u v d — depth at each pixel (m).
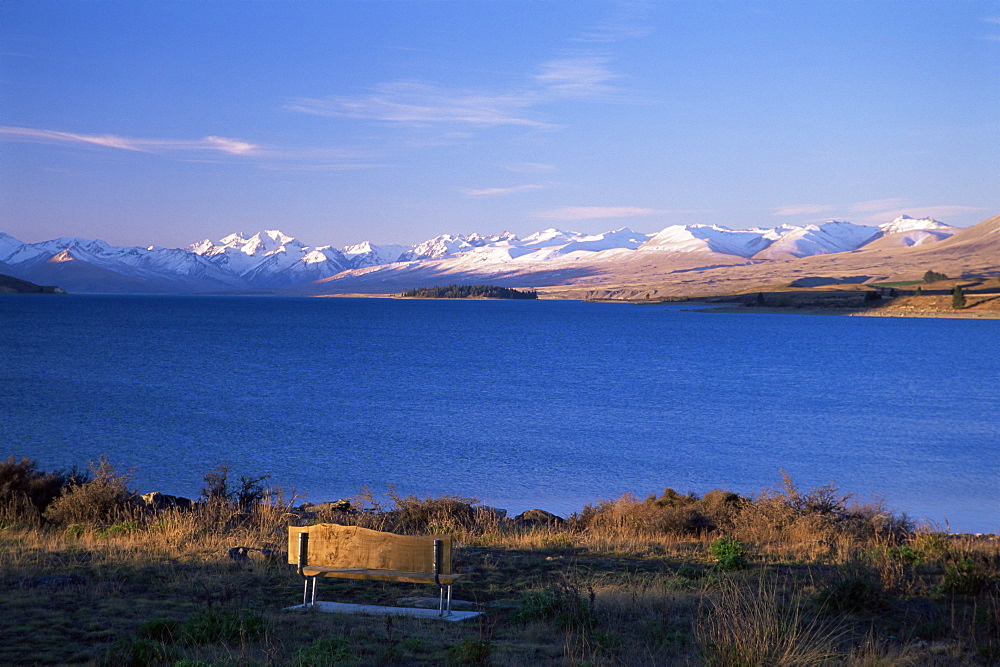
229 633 8.54
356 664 7.63
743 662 7.70
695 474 32.81
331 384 66.12
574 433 43.09
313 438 39.97
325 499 27.23
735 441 41.12
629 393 62.97
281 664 7.64
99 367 76.62
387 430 43.00
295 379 69.50
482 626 9.20
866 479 31.69
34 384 60.91
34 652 7.84
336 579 12.08
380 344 124.88
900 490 29.56
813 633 9.10
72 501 17.78
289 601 10.66
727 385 70.12
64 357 87.44
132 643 7.81
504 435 42.03
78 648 8.00
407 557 10.10
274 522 17.69
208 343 118.25
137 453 34.91
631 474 32.59
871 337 155.75
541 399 58.34
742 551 14.12
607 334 162.88
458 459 35.31
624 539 16.89
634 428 45.22
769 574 12.67
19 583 10.75
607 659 8.12
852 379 76.62
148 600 10.20
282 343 122.44
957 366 91.56
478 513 19.83
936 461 35.75
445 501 19.83
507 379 72.94
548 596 10.22
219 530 16.09
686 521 18.45
